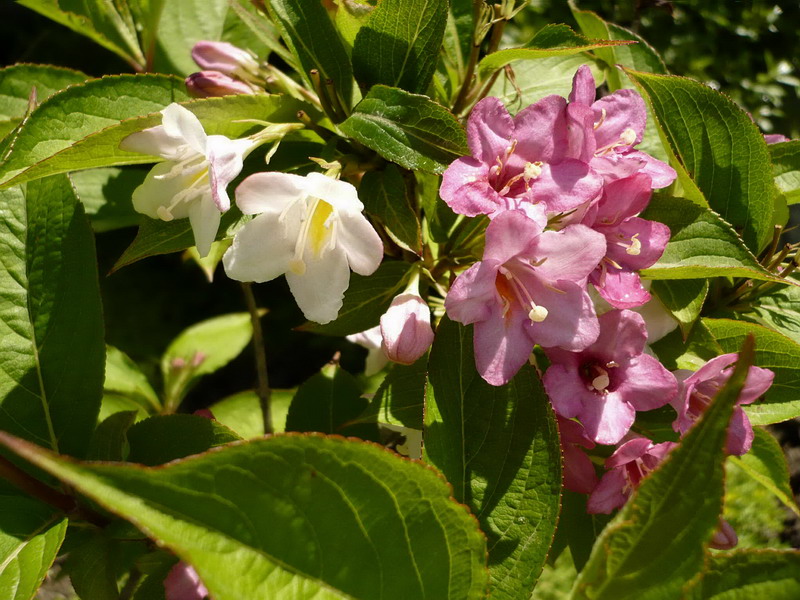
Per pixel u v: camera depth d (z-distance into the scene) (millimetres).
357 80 183
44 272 178
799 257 205
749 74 453
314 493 113
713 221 182
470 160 160
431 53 178
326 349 585
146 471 102
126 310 580
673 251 184
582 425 163
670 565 115
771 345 191
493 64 189
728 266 175
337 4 179
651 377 164
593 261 150
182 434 178
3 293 176
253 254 158
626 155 182
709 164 206
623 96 185
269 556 112
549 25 195
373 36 177
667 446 162
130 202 256
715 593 121
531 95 224
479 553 124
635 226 170
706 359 187
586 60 229
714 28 437
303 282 160
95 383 177
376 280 189
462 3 212
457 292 147
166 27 267
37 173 161
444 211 199
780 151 231
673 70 427
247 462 108
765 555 120
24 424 173
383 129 166
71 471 97
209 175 160
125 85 176
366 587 119
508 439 154
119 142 160
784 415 191
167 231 172
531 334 154
